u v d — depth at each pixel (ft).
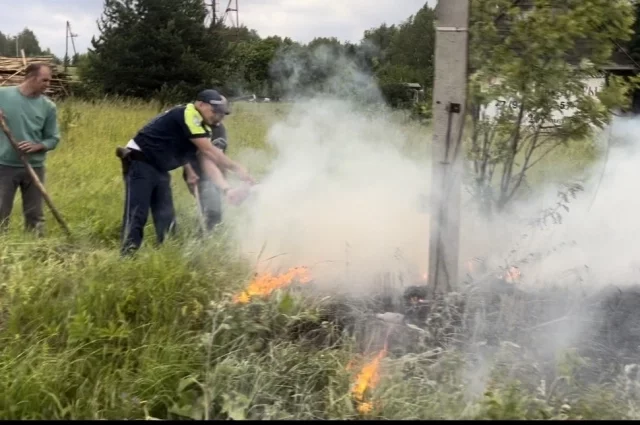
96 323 13.05
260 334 12.82
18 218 21.50
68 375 11.67
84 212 22.86
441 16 14.30
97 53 102.01
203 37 103.04
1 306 13.70
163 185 18.95
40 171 20.47
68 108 47.93
